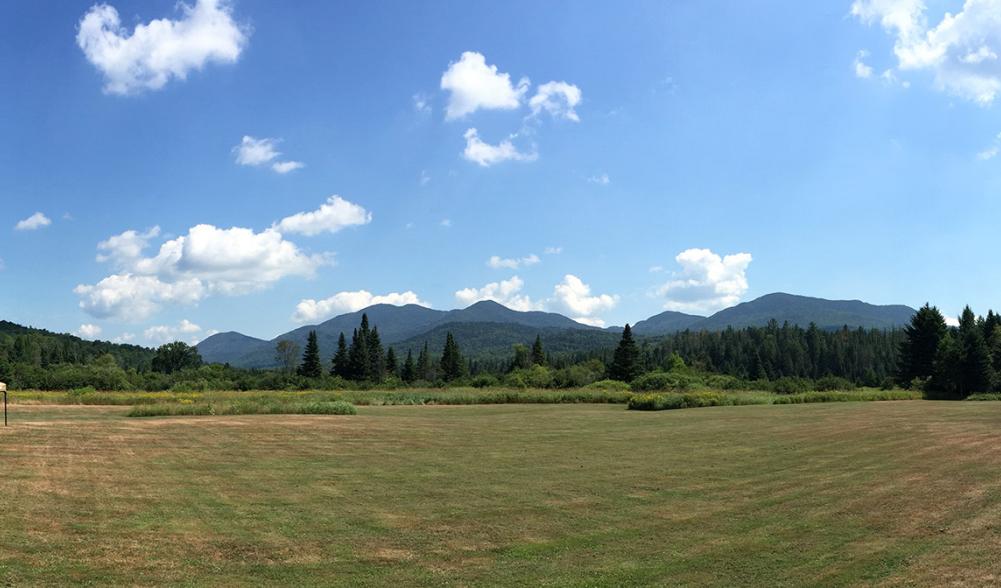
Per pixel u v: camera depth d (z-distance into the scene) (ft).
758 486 56.29
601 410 153.28
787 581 32.65
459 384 294.46
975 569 32.83
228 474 61.98
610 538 41.22
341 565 36.01
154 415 121.80
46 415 118.93
